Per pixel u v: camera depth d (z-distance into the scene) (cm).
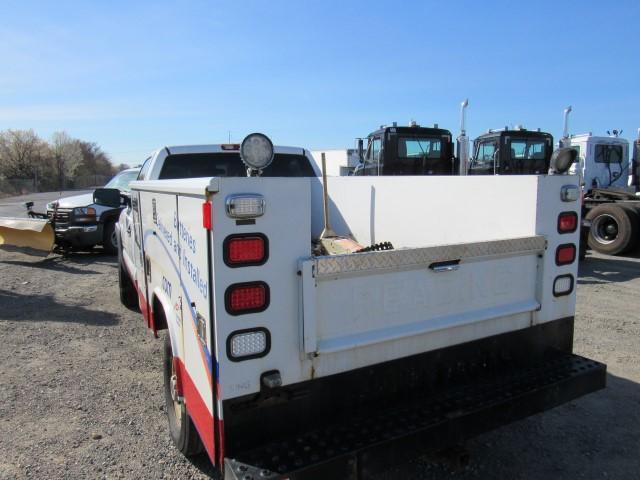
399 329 236
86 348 508
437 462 304
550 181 277
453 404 242
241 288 198
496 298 267
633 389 402
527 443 328
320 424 222
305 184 206
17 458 311
